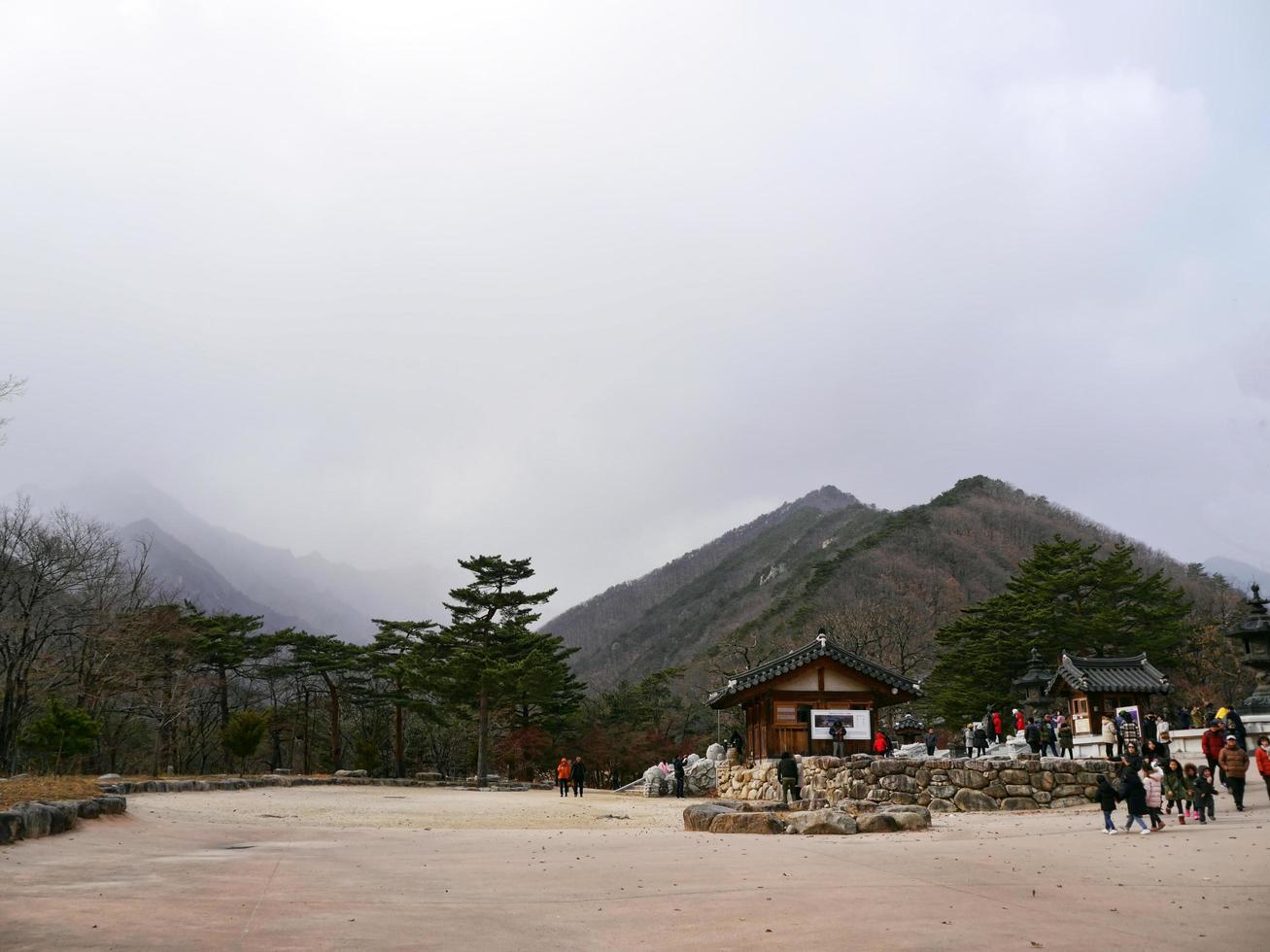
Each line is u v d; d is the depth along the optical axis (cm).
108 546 5244
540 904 1087
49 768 3481
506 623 6756
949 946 856
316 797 3578
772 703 3812
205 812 2458
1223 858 1483
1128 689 3659
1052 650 6244
